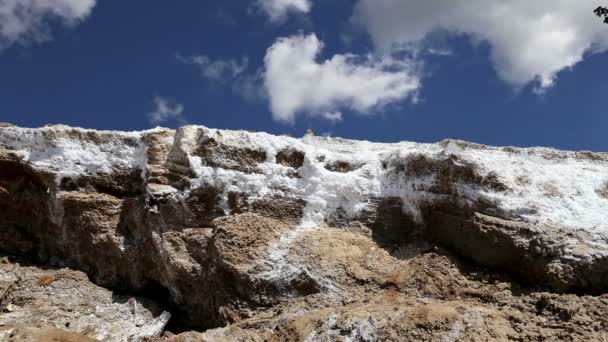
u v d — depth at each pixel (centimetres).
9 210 1914
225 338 1288
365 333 1206
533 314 1213
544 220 1423
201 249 1608
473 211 1476
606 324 1114
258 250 1529
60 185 1831
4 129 1938
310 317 1313
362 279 1458
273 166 1744
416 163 1641
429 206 1580
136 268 1702
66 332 1345
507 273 1370
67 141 1894
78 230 1795
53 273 1750
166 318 1574
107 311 1625
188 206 1692
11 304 1631
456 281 1385
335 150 1942
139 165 1838
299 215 1669
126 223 1772
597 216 1455
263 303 1441
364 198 1672
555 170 1653
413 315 1225
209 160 1747
